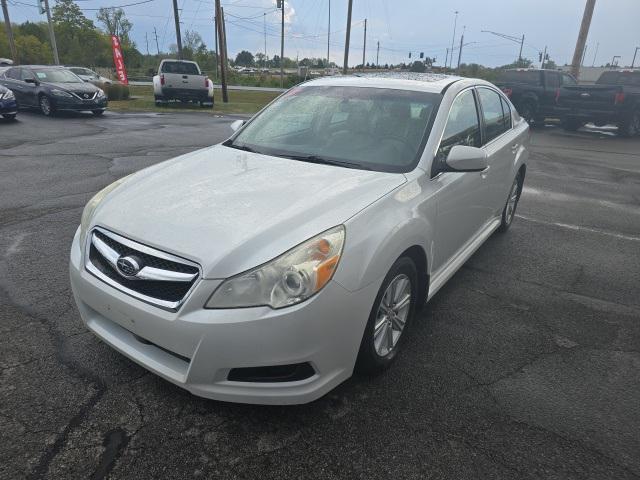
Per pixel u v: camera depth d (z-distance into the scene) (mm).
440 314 3756
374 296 2520
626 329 3652
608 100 14906
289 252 2262
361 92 3826
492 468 2320
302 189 2770
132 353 2512
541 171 9570
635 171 9859
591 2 20266
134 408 2600
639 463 2389
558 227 6039
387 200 2756
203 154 3580
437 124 3412
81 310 2781
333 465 2301
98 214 2744
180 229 2410
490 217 4801
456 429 2555
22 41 67688
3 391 2682
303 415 2602
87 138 11352
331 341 2354
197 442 2400
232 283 2197
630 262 4980
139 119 15820
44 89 15469
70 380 2789
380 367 2891
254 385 2305
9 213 5645
